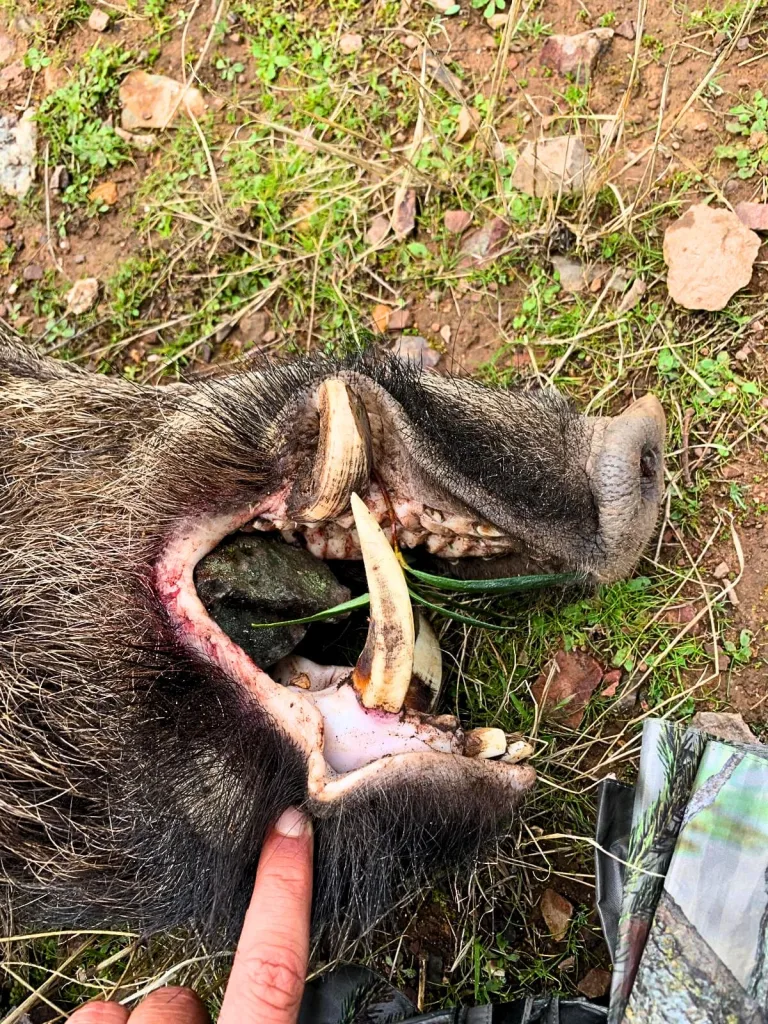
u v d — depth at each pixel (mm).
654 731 337
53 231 486
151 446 329
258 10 472
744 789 315
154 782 290
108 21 492
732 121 416
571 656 395
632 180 426
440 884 388
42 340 479
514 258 431
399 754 277
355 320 448
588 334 416
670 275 408
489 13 446
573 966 379
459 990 384
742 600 388
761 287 403
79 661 298
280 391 321
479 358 432
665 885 315
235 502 309
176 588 299
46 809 294
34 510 324
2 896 308
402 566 322
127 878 300
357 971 367
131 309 474
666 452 398
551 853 386
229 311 467
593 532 318
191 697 290
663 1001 304
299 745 282
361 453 284
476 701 393
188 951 381
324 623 347
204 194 471
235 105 474
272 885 293
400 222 446
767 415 395
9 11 500
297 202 463
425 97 444
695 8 424
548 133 437
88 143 484
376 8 458
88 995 413
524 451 316
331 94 461
